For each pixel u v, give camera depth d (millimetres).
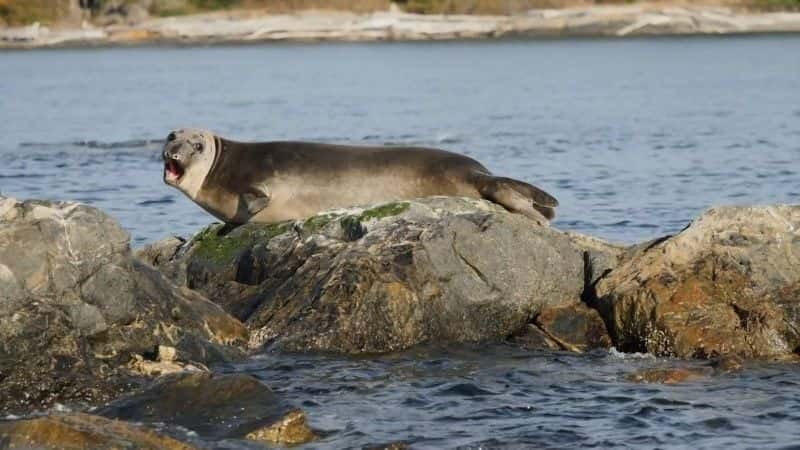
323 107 157250
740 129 125500
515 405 43688
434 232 52812
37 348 44625
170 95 175125
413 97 170875
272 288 53406
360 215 54625
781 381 46344
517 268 52906
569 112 147875
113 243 47844
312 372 47438
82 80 199250
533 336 52375
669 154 107000
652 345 50688
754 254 52312
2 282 45125
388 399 44375
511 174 96438
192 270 56531
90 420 39000
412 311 51156
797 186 88812
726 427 41406
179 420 40625
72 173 98562
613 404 43750
